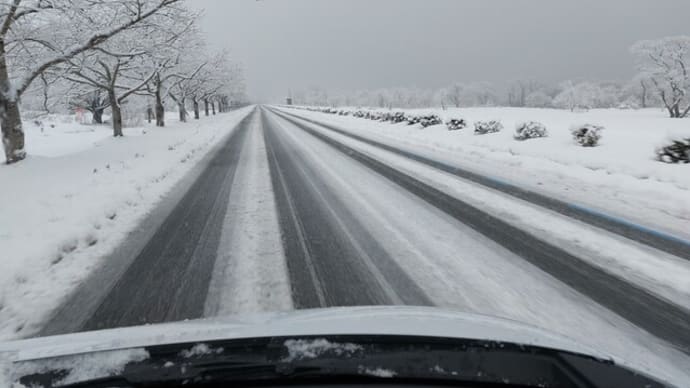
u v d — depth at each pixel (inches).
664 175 272.2
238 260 136.9
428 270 126.3
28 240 160.2
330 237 160.7
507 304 103.3
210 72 1610.5
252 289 113.3
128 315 101.3
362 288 112.8
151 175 320.8
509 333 43.8
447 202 220.4
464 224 178.5
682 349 83.4
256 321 48.1
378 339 41.4
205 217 197.0
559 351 40.4
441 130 700.0
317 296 108.0
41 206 218.7
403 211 201.6
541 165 331.0
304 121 1222.9
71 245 157.9
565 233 163.9
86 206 215.8
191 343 40.5
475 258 136.8
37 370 37.8
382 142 564.4
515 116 1695.4
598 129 404.2
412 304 102.9
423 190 252.4
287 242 155.1
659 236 159.0
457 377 36.8
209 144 589.3
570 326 92.6
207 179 307.0
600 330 91.0
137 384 35.8
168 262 137.1
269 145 559.5
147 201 236.7
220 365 37.6
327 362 38.0
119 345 41.0
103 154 476.4
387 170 331.9
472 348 39.9
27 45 462.3
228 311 101.1
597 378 37.5
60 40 467.8
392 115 1016.2
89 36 460.1
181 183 293.1
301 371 36.9
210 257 140.8
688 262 132.1
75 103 1163.3
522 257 137.6
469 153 426.9
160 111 1169.4
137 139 695.1
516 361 38.7
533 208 205.0
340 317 48.6
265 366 37.5
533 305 103.0
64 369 37.8
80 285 120.6
